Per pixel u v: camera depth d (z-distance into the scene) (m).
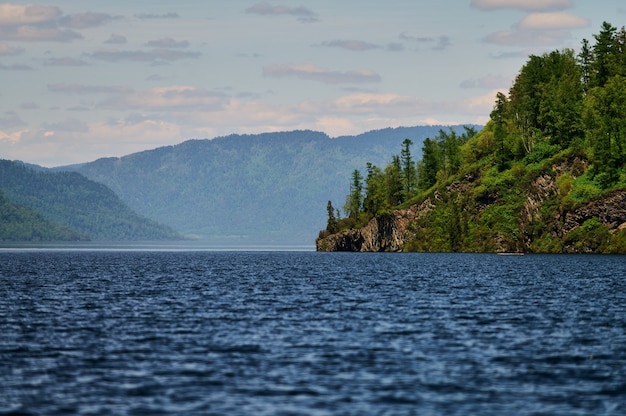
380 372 53.59
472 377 52.09
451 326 74.94
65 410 44.44
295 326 75.38
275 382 50.88
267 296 108.06
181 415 43.50
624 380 51.50
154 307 93.50
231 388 49.31
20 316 84.44
